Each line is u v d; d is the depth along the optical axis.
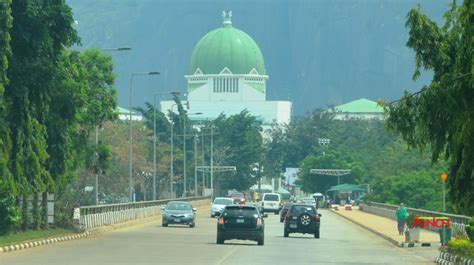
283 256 82.94
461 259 72.69
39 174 101.56
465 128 58.91
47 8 100.12
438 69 65.31
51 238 100.94
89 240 105.06
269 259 78.25
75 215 121.94
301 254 86.81
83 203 174.38
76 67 123.75
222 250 88.75
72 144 121.81
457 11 65.44
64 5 101.50
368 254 90.81
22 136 99.00
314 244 106.00
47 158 103.25
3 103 91.38
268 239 115.31
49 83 101.31
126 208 158.12
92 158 129.88
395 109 63.34
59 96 107.38
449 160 63.16
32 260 72.94
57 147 109.00
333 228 156.12
